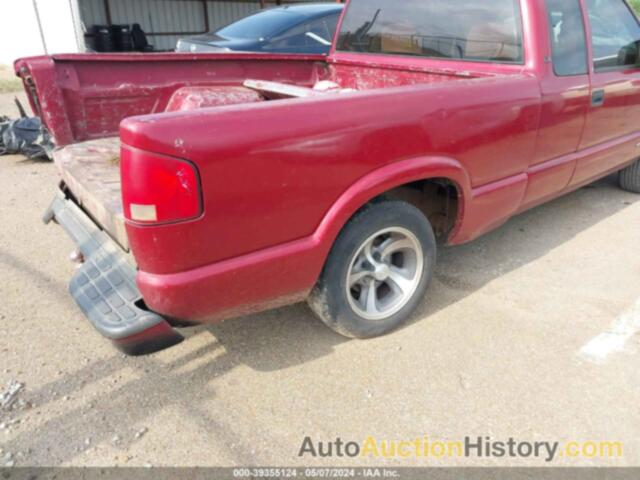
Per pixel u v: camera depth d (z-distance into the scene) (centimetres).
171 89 372
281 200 210
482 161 279
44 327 296
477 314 305
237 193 197
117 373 259
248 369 262
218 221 197
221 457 211
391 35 383
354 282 263
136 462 208
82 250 257
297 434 223
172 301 200
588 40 333
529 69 298
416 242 277
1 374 257
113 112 350
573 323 295
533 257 374
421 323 297
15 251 389
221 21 1892
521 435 221
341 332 273
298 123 206
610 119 370
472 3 321
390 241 270
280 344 281
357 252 251
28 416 230
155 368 263
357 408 236
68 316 307
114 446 216
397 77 382
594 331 288
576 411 234
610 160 400
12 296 327
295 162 207
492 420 229
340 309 257
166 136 178
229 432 223
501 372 258
